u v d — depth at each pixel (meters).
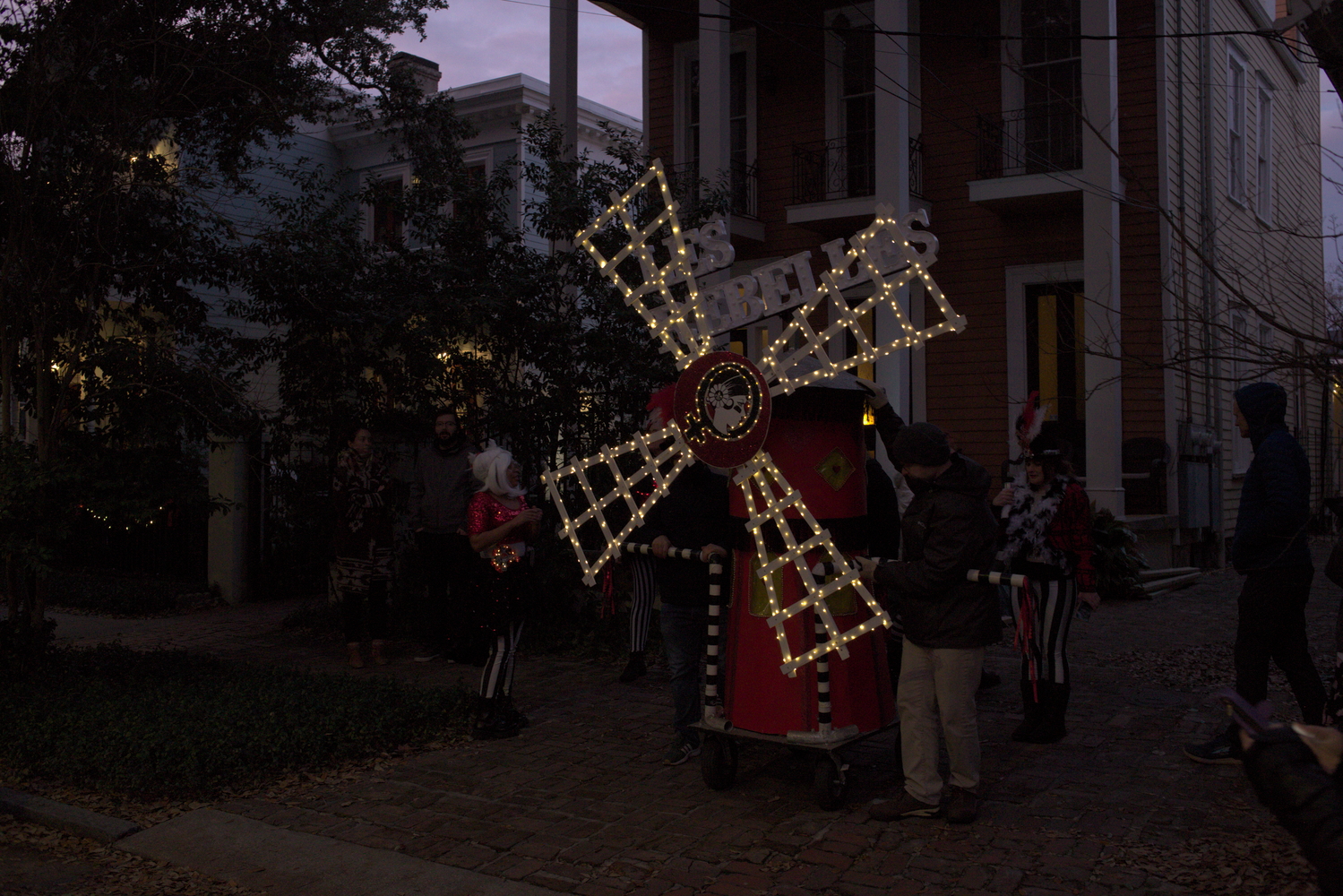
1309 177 12.31
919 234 4.41
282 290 9.02
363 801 5.13
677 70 15.63
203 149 9.09
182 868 4.48
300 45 8.91
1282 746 2.40
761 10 15.04
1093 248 11.18
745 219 14.48
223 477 11.76
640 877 4.12
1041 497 5.72
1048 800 4.77
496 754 5.88
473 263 9.24
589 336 8.95
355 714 6.00
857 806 4.87
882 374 10.97
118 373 7.54
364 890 4.14
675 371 8.94
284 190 18.41
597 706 6.91
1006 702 6.66
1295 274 5.85
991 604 4.49
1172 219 5.43
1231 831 4.30
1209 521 13.23
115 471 7.43
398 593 9.80
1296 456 4.97
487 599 6.22
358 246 9.42
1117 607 10.33
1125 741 5.70
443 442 8.49
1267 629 5.06
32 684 6.91
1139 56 12.47
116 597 11.29
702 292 4.95
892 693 5.52
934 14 13.93
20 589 7.56
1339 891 2.24
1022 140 13.38
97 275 7.59
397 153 10.98
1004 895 3.80
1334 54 4.83
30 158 7.24
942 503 4.45
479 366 9.46
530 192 18.56
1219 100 14.18
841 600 5.00
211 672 7.33
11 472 6.84
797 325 4.72
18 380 7.91
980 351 13.66
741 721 5.07
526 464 9.44
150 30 7.70
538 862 4.32
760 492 5.01
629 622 8.81
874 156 14.43
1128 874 3.92
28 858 4.73
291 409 9.91
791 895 3.89
